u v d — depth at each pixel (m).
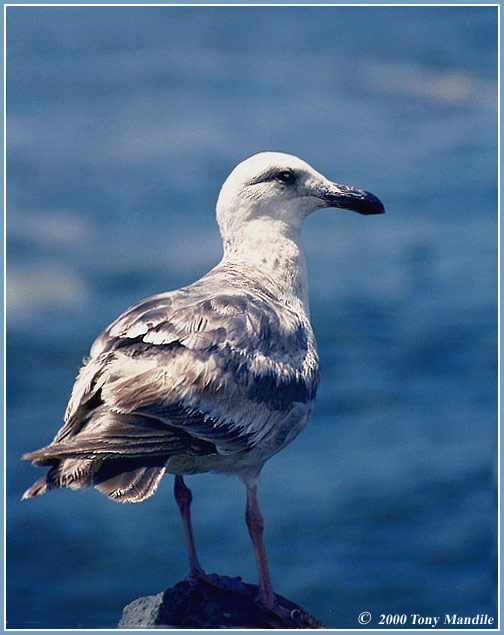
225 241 10.14
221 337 8.77
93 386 8.55
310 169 10.14
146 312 8.81
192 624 9.45
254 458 9.27
